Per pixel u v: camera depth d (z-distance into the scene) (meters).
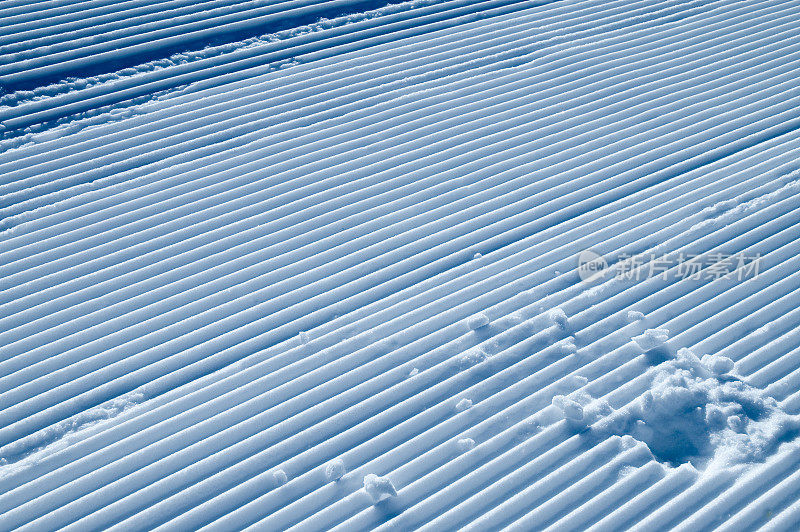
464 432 3.02
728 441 2.96
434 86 5.33
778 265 3.82
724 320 3.51
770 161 4.60
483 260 3.89
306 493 2.81
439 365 3.32
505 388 3.21
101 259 3.84
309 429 3.03
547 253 3.93
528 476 2.85
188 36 5.73
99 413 3.09
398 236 4.04
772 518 2.65
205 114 4.94
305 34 5.88
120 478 2.85
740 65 5.66
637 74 5.53
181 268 3.80
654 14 6.45
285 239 4.01
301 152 4.64
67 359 3.31
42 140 4.65
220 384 3.22
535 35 6.04
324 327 3.51
